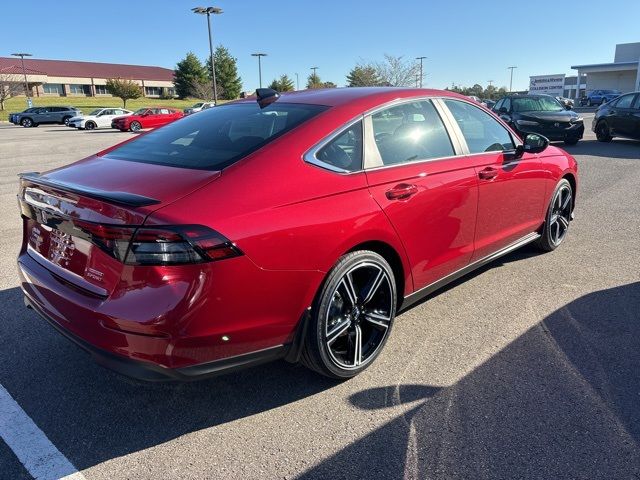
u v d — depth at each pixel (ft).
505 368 10.43
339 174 9.50
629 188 28.17
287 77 249.75
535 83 257.55
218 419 9.05
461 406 9.23
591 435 8.42
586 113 129.49
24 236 10.59
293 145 9.25
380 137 10.55
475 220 12.66
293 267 8.50
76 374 10.39
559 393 9.55
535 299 13.67
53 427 8.81
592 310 12.94
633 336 11.61
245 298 8.03
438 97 12.39
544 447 8.17
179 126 11.71
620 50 214.90
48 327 12.28
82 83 278.26
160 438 8.57
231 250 7.72
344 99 10.75
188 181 8.34
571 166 17.12
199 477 7.69
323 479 7.63
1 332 12.03
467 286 14.64
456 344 11.42
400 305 11.28
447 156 11.93
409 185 10.53
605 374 10.15
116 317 7.60
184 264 7.44
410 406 9.28
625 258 16.67
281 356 8.98
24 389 9.87
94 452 8.22
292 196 8.66
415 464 7.87
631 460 7.86
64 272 8.89
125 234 7.51
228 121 10.94
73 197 8.34
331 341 9.50
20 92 218.18
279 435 8.60
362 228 9.45
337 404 9.39
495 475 7.63
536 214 15.67
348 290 9.59
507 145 14.23
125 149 10.94
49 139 85.25
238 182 8.38
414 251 10.90
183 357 7.76
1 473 7.74
